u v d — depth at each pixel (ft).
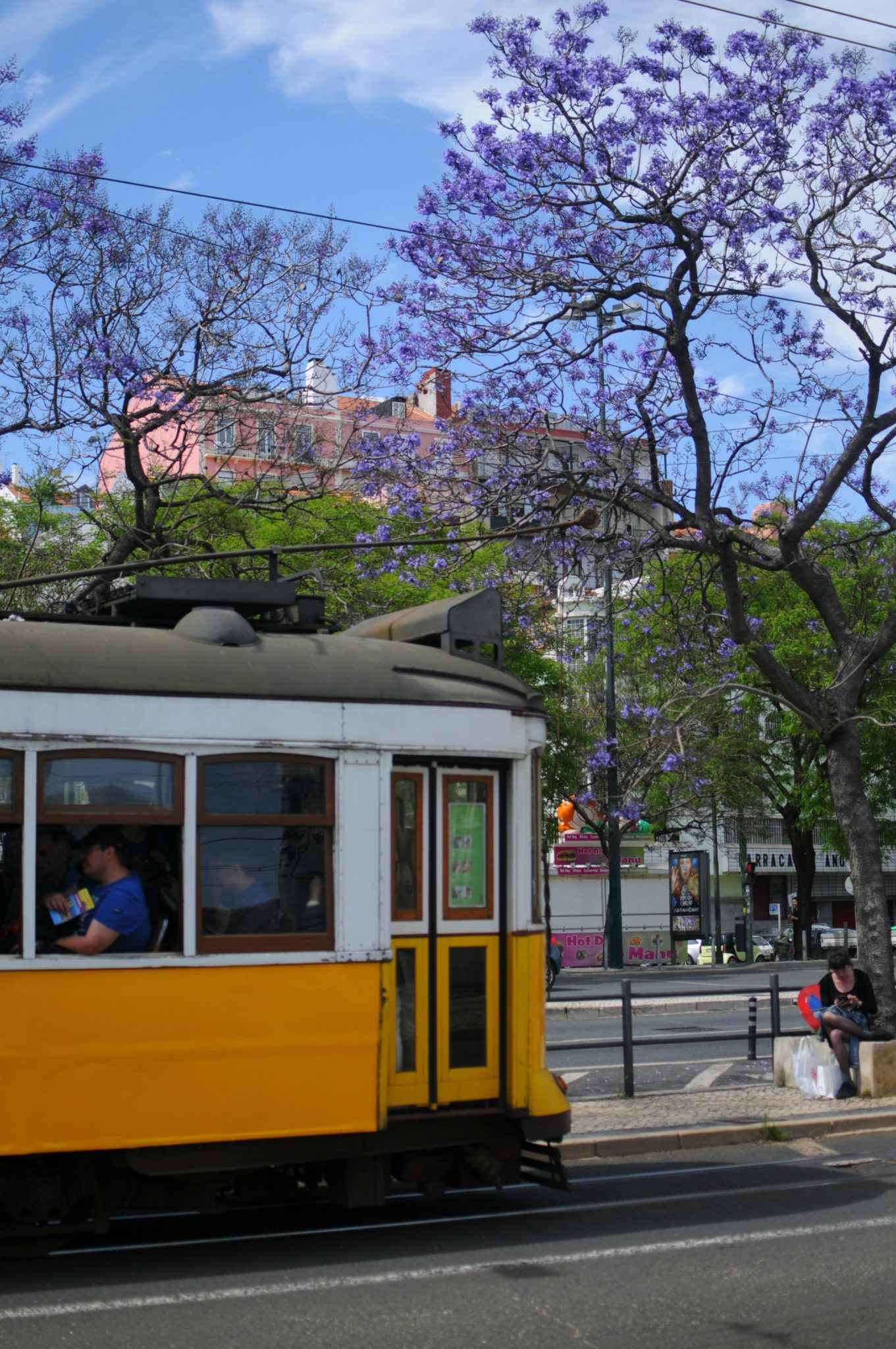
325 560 63.41
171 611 28.55
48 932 22.82
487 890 26.68
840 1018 40.73
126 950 23.31
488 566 61.00
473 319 51.88
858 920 46.32
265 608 28.89
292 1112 23.95
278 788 24.66
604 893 132.05
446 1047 25.84
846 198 49.32
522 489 51.88
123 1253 24.22
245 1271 22.95
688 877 132.67
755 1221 26.66
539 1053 26.68
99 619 27.96
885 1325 20.13
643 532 52.80
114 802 23.40
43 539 74.23
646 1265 23.39
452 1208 28.12
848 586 90.53
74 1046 22.56
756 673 102.42
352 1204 24.89
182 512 62.49
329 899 24.77
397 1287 21.99
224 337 55.83
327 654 26.09
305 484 65.87
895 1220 26.68
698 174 49.42
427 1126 25.49
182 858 23.70
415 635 29.35
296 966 24.22
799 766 130.82
